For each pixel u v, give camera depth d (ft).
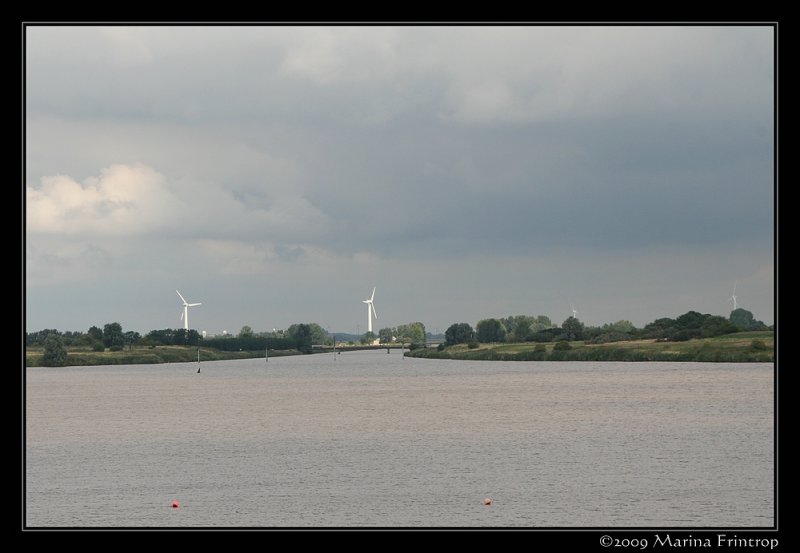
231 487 506.89
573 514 436.35
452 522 423.64
